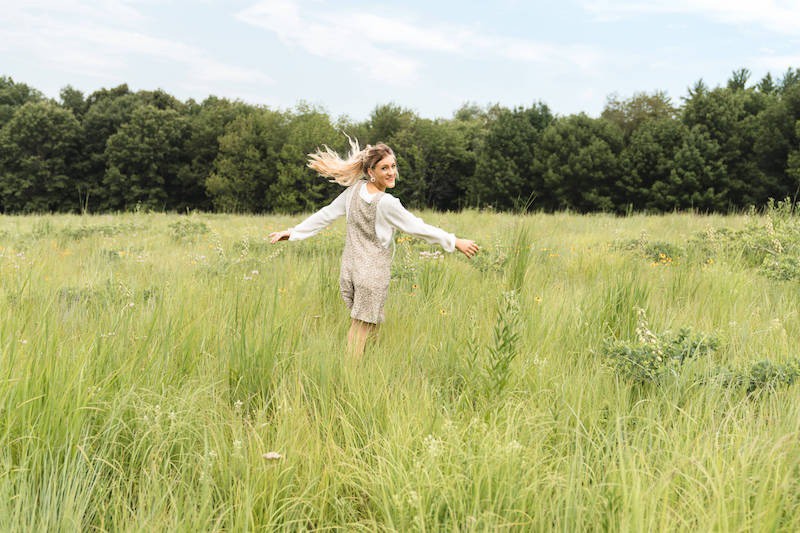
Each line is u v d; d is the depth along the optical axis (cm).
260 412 271
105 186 5816
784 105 3809
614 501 211
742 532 186
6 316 322
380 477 224
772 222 808
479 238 978
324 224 421
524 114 5481
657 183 4256
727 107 4275
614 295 440
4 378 253
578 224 1392
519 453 231
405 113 5959
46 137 5691
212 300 437
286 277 574
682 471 223
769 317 454
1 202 5612
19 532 193
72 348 306
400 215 385
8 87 6725
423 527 191
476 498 205
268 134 5519
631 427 279
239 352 331
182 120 6044
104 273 631
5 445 232
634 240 865
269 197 5362
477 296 512
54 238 1054
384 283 391
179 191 6047
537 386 309
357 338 390
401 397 288
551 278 618
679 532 190
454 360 352
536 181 5044
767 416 276
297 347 358
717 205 4050
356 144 412
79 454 236
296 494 226
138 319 379
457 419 275
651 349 342
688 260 725
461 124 6556
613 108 5572
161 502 211
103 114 5991
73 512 207
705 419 270
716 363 354
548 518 206
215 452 244
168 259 778
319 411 294
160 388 293
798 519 196
